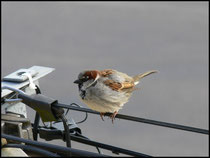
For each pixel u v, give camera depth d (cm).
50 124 912
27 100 811
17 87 871
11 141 820
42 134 895
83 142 834
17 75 906
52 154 719
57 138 892
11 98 882
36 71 949
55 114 802
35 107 806
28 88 928
